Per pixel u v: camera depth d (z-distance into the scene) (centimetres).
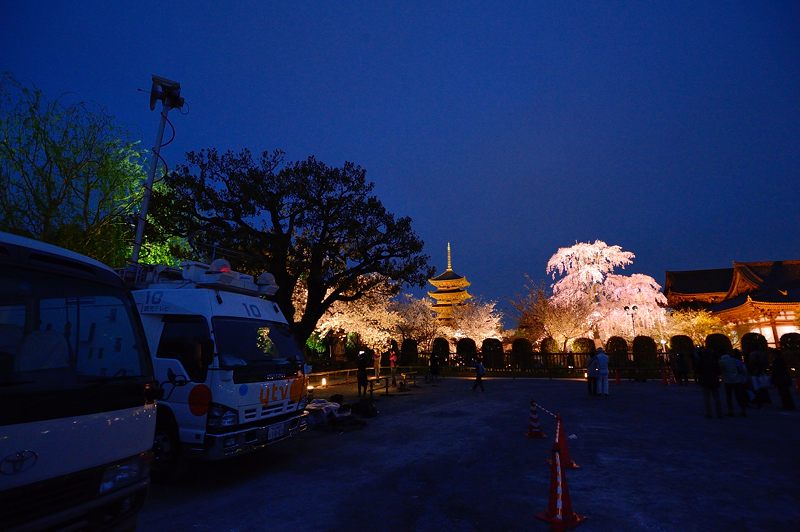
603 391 1689
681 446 865
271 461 802
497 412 1361
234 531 492
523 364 3012
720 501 564
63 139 991
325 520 523
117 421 345
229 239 1570
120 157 1077
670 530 481
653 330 3459
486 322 4356
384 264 1784
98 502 321
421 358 3403
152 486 660
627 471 706
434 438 991
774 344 3450
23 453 275
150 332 740
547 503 573
